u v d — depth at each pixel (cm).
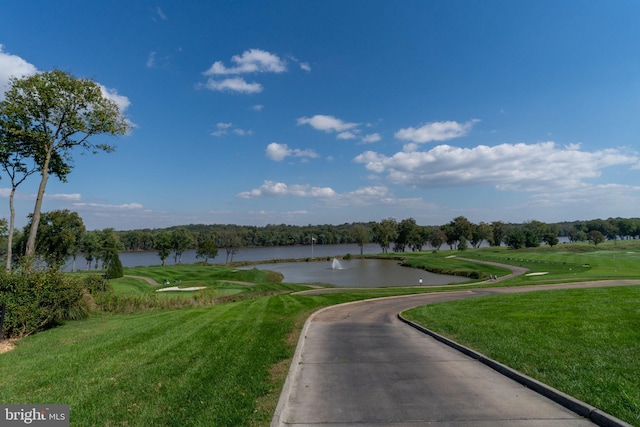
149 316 1669
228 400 566
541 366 697
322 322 1497
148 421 496
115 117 2353
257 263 8744
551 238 10625
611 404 511
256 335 1112
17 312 1184
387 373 741
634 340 832
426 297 2559
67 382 682
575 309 1281
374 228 12688
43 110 2119
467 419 509
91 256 6425
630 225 14200
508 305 1536
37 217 2086
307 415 535
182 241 8681
